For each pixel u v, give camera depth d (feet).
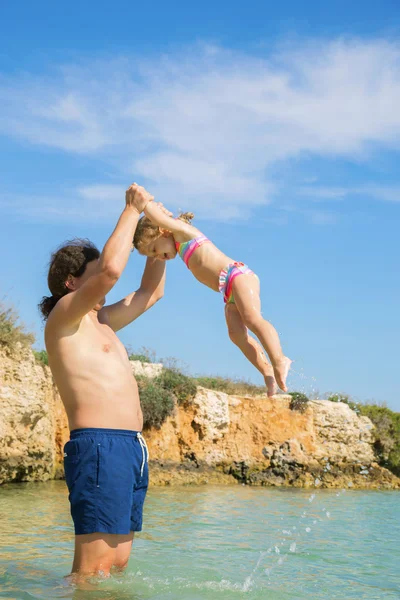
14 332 54.95
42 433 55.16
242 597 14.74
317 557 22.72
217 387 85.20
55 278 16.98
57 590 13.75
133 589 14.28
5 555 19.15
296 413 78.38
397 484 75.36
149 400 70.90
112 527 14.70
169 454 72.33
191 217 20.93
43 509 34.30
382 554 24.04
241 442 76.48
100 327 16.76
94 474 14.80
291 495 56.54
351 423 78.84
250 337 19.94
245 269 19.60
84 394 15.37
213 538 26.30
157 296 19.61
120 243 15.07
